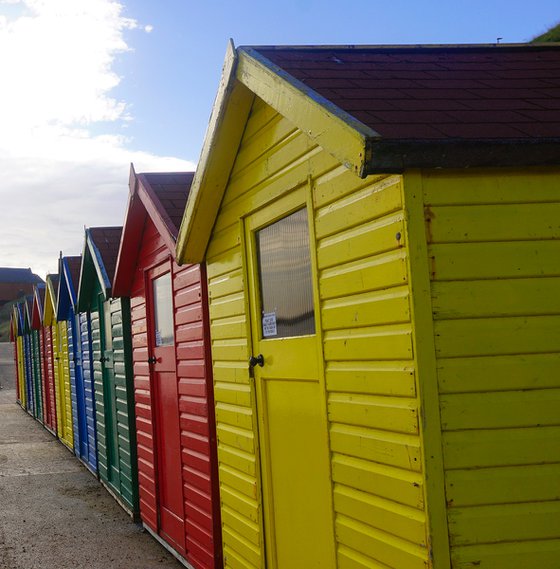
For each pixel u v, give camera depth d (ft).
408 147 8.46
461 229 8.99
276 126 13.02
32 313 65.72
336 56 12.60
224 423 16.47
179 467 20.68
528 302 9.04
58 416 52.65
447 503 8.73
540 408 8.93
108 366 31.37
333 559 11.23
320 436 11.82
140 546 23.40
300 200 12.23
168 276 21.49
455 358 8.87
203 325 17.83
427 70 11.89
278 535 13.80
